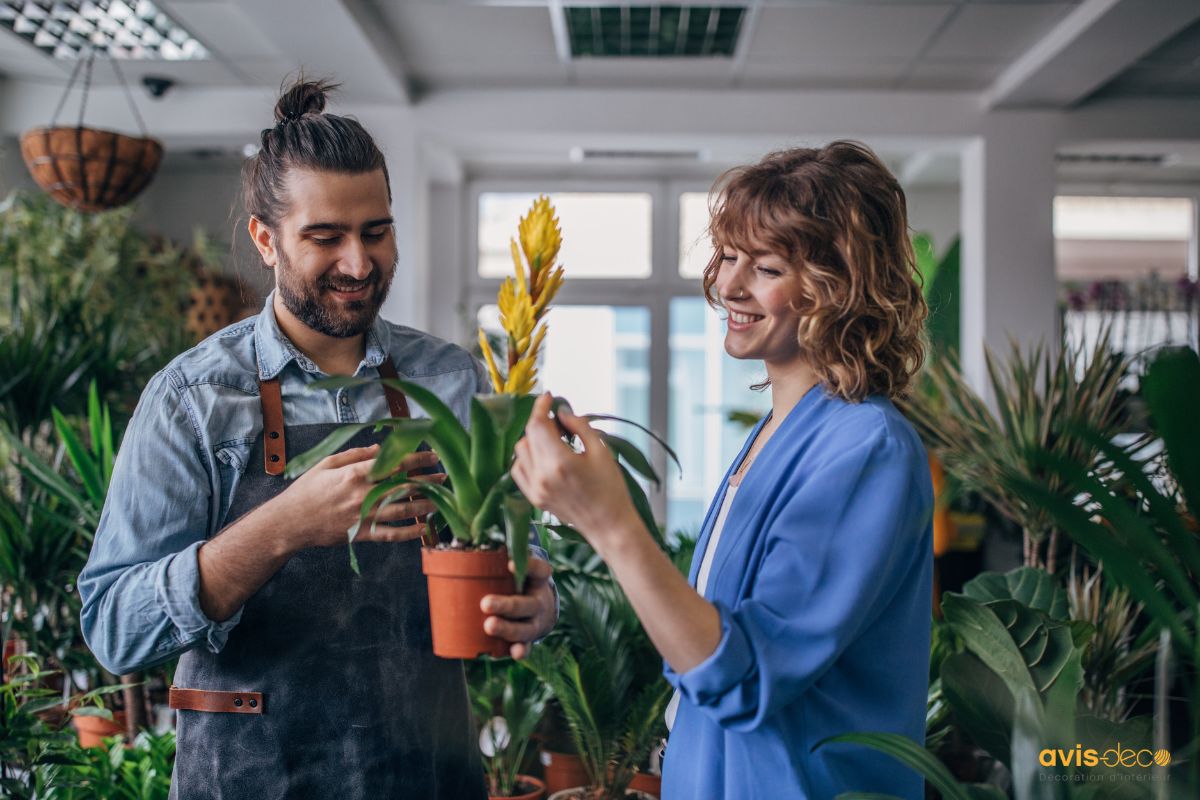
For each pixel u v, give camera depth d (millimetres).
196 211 7203
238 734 1379
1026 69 5098
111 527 1360
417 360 1586
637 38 4949
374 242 1388
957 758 2760
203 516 1396
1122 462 916
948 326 6465
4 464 2975
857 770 1142
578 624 2625
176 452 1372
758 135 5660
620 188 7648
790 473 1171
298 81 1476
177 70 5289
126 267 4961
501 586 1072
